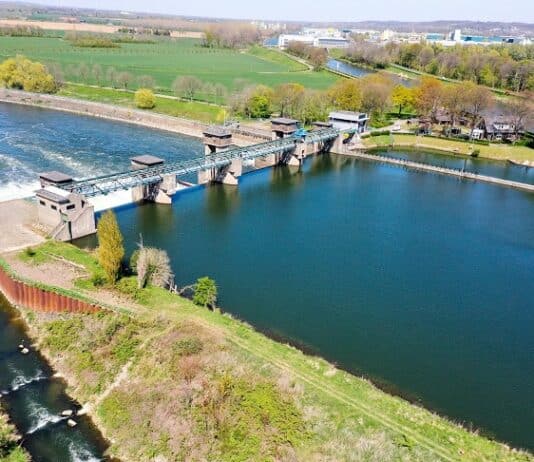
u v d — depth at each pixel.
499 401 70.88
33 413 63.56
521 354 81.69
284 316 87.38
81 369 69.44
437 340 83.81
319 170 184.25
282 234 122.69
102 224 82.62
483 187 169.25
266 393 62.78
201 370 66.31
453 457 56.03
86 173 155.62
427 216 139.75
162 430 60.25
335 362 76.31
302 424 59.03
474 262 112.88
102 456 58.69
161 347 70.38
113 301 80.25
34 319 81.25
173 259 105.88
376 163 196.62
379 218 136.75
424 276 105.00
